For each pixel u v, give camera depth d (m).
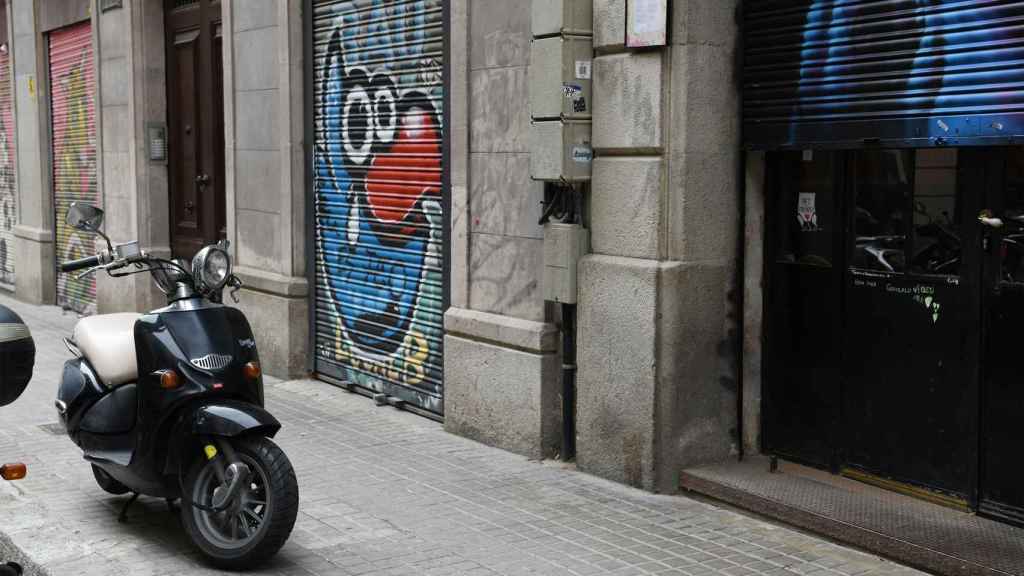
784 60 5.92
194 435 5.06
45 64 15.13
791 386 6.29
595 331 6.49
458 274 7.66
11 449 7.30
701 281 6.18
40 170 15.23
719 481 5.96
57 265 15.29
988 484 5.29
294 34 9.45
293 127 9.52
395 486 6.41
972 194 5.27
